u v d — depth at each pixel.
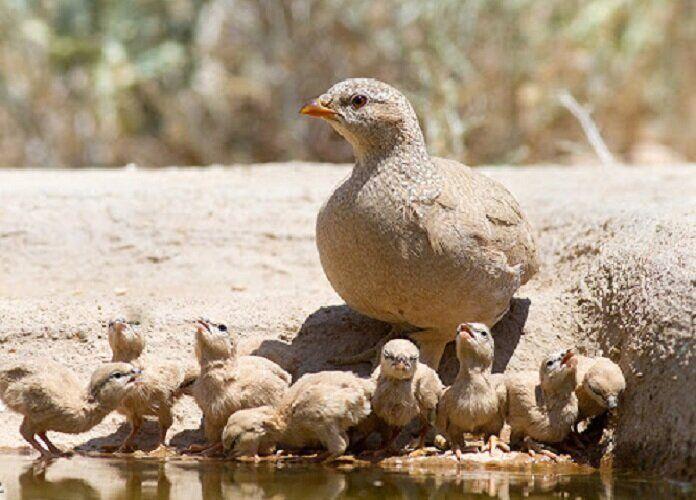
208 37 27.08
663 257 12.09
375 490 10.30
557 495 10.18
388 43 25.98
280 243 15.73
